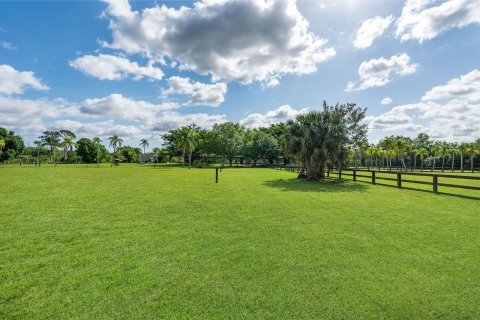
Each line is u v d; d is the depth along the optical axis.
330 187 14.60
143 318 2.74
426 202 9.47
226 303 3.00
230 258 4.33
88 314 2.83
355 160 21.14
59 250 4.79
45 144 83.69
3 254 4.58
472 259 4.22
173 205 9.23
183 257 4.39
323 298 3.09
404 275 3.66
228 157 57.97
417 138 84.56
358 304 2.97
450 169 62.44
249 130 67.38
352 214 7.59
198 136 61.97
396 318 2.73
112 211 8.27
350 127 19.89
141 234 5.77
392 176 30.81
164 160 96.00
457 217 7.12
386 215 7.43
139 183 17.75
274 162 58.91
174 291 3.28
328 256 4.38
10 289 3.34
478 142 55.75
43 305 2.99
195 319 2.72
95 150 95.88
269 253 4.54
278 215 7.54
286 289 3.30
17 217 7.47
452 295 3.15
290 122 21.36
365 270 3.83
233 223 6.68
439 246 4.83
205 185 16.14
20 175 25.97
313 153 18.47
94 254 4.57
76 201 10.16
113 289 3.33
